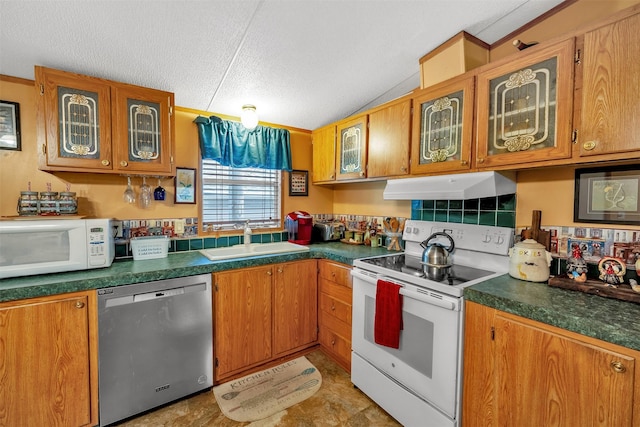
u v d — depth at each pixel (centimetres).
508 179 165
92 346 153
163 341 173
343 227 299
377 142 222
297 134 296
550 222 158
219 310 194
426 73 187
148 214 220
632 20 107
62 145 166
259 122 274
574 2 146
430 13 150
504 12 152
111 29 145
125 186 210
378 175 222
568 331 104
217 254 215
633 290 116
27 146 179
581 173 146
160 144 195
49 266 153
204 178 250
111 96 178
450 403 138
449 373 138
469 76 161
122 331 160
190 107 234
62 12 133
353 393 193
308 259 238
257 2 137
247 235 249
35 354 140
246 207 276
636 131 108
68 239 159
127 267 175
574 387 103
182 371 180
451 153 172
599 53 115
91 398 154
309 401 185
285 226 289
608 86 113
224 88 210
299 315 234
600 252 140
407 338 159
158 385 172
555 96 129
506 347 121
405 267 183
